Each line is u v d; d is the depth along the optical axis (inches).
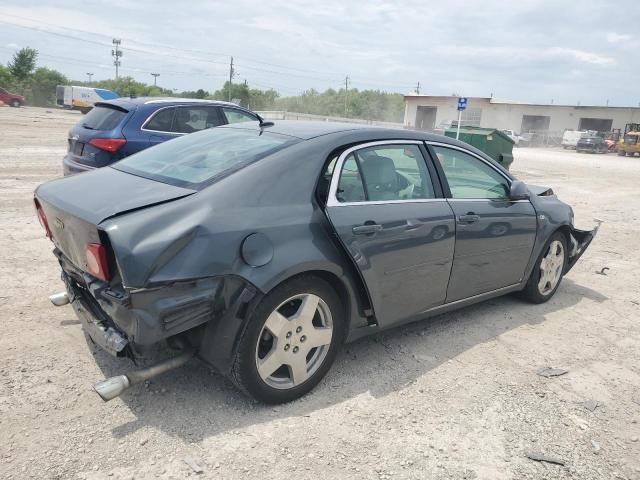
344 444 116.3
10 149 573.6
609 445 122.8
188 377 137.1
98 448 108.9
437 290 159.8
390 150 150.6
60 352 144.9
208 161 134.0
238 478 103.9
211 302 111.3
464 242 162.9
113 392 110.6
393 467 110.2
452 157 167.5
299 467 108.1
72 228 116.9
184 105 318.0
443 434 122.3
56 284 192.9
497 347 169.6
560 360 163.8
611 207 477.4
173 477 102.7
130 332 108.1
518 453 117.7
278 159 129.0
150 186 125.0
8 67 2596.0
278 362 125.1
